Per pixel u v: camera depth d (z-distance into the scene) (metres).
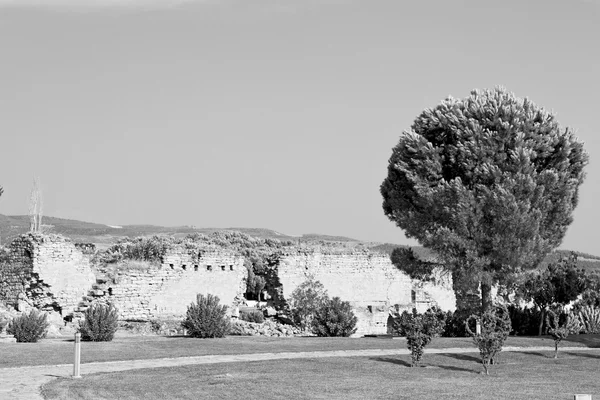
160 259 55.09
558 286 52.41
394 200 52.44
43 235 50.81
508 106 50.38
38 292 49.88
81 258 52.00
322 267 62.88
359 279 64.25
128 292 53.22
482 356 32.84
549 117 51.50
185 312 55.44
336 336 50.94
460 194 48.62
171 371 31.00
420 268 53.16
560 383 29.73
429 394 26.58
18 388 26.88
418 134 51.72
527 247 48.53
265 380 29.09
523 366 34.62
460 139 50.38
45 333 43.78
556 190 49.84
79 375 29.34
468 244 49.06
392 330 59.94
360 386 28.16
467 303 53.78
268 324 55.12
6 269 51.00
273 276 61.84
